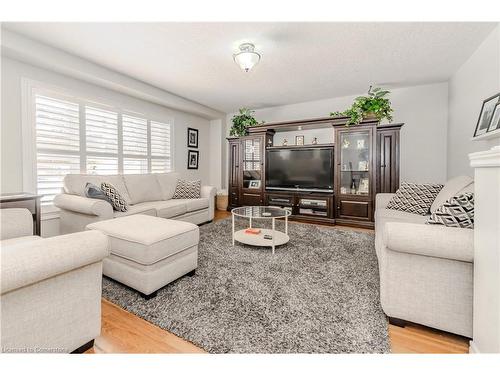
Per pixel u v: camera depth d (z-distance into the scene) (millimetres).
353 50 2666
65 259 954
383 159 3766
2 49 2342
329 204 4027
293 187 4516
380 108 3625
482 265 1057
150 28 2248
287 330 1321
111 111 3617
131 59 2906
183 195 4031
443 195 2301
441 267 1245
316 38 2418
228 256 2439
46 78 2834
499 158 906
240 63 2559
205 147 5656
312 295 1690
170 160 4699
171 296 1680
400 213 2561
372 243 2896
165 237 1725
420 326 1367
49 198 2949
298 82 3695
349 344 1211
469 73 2846
